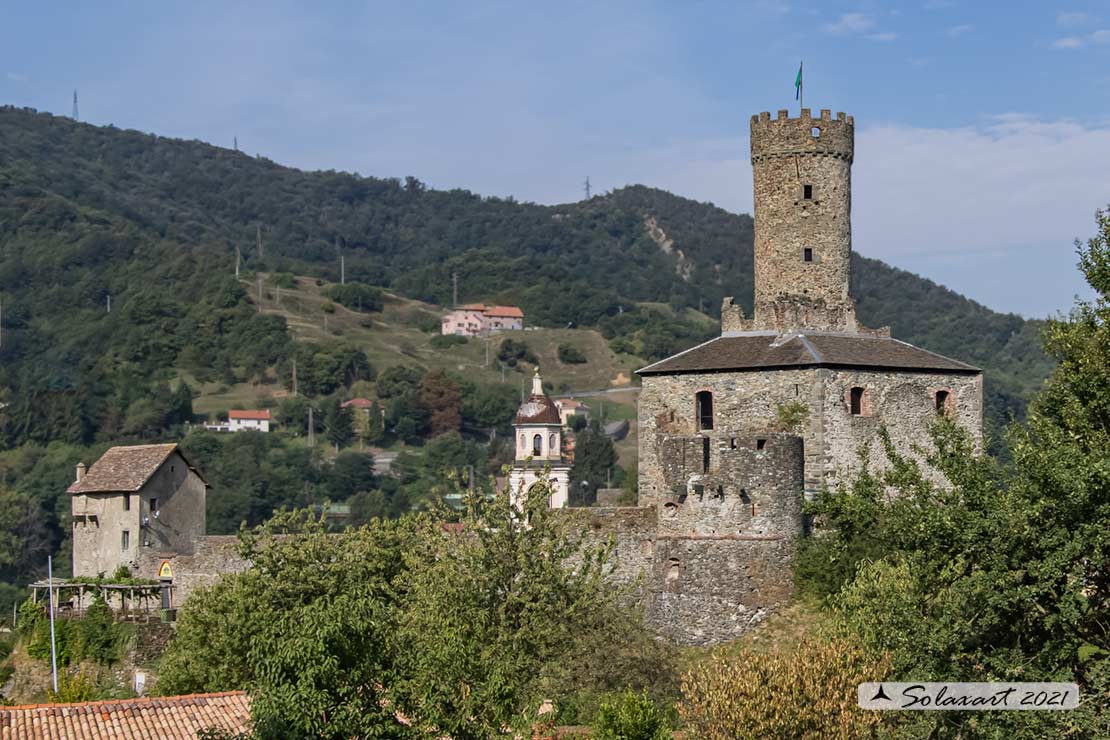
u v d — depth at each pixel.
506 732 49.97
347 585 68.62
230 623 66.81
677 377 84.56
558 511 64.50
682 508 76.94
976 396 84.62
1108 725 43.41
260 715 43.78
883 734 48.88
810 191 85.88
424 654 48.75
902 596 47.62
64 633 91.69
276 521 75.88
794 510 76.44
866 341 85.31
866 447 80.88
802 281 85.81
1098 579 46.72
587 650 64.19
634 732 51.84
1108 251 57.66
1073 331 56.53
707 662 71.75
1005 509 44.94
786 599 75.00
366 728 44.12
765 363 81.62
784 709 48.62
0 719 52.94
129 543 102.12
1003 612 44.81
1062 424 54.53
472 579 58.88
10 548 162.12
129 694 83.44
